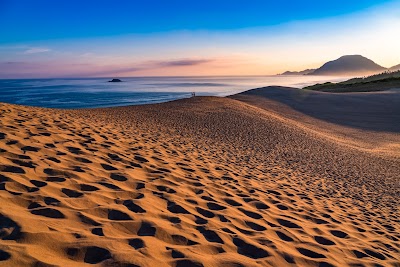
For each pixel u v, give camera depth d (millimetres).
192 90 132375
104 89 149250
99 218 3176
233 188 5910
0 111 8500
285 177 8453
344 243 4219
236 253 3158
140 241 2834
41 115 9523
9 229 2494
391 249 4457
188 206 4219
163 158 7090
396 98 39656
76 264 2291
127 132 10531
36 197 3305
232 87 160375
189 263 2676
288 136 17812
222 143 12992
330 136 21656
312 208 5801
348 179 9961
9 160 4352
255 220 4344
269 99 39719
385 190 9203
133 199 3953
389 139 22609
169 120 18016
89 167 4906
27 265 2092
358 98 40688
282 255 3334
